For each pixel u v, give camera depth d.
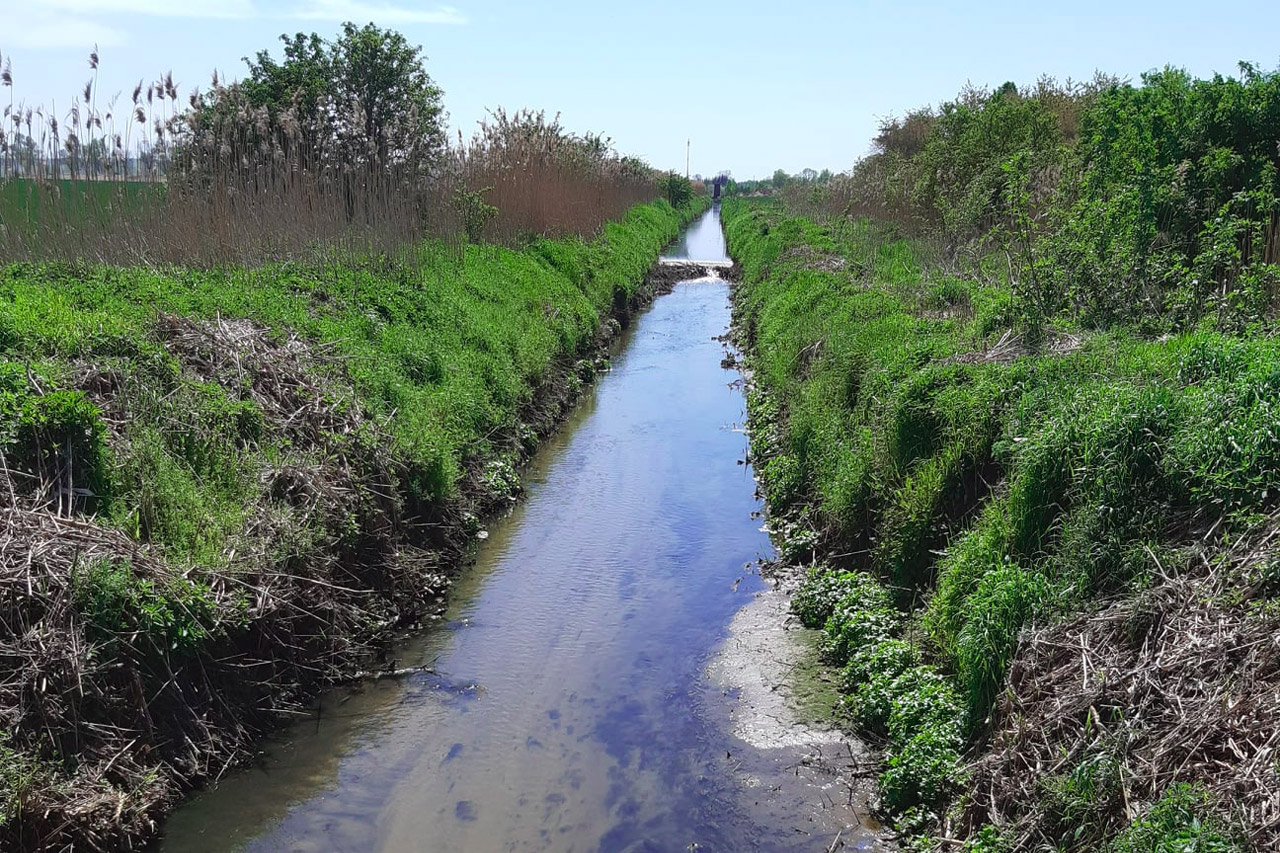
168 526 6.71
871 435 9.08
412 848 5.45
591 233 25.47
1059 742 4.81
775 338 15.37
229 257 12.80
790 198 40.19
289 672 6.89
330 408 9.02
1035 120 19.06
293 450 8.31
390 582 8.26
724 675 7.29
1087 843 4.23
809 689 7.03
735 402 15.59
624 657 7.57
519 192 21.05
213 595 6.41
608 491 11.39
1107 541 5.78
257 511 7.38
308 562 7.38
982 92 23.30
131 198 13.01
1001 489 7.32
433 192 17.81
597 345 18.77
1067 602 5.64
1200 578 5.21
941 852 4.93
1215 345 7.18
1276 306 9.11
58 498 6.30
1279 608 4.61
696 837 5.55
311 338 10.56
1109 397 6.61
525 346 14.30
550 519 10.49
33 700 5.17
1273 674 4.38
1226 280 9.62
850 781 5.98
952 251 16.44
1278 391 5.93
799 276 18.02
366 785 6.00
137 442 7.11
